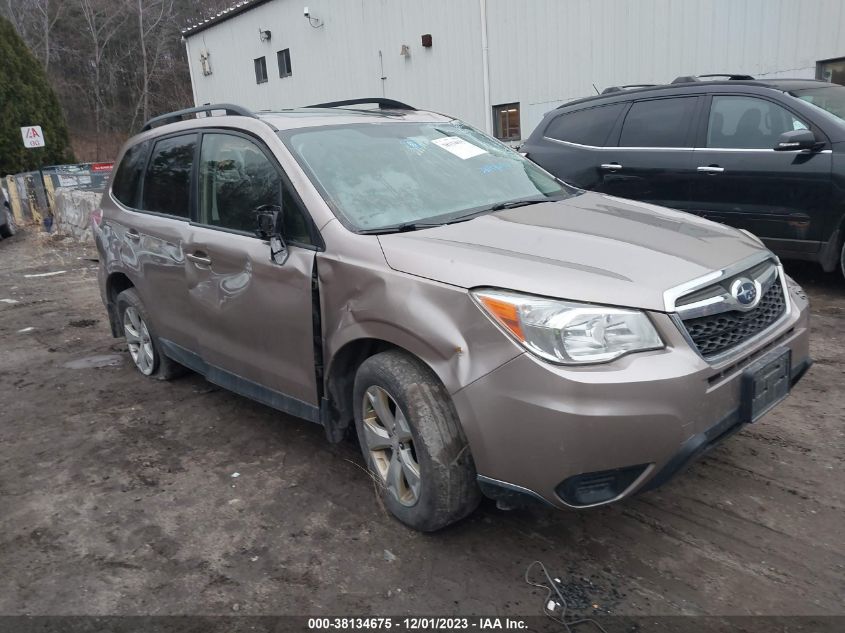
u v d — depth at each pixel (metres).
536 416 2.50
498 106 16.11
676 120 6.69
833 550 2.82
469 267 2.75
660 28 12.58
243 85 24.70
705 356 2.63
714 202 6.43
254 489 3.59
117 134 45.91
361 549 3.02
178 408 4.71
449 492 2.83
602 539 2.99
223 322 3.93
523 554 2.92
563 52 14.27
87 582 2.90
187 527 3.28
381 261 3.00
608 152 7.11
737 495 3.24
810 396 4.21
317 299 3.26
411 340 2.84
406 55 18.02
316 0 20.38
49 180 17.91
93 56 45.72
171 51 46.91
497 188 3.87
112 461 4.00
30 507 3.54
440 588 2.75
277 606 2.71
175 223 4.32
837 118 5.86
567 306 2.54
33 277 10.24
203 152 4.17
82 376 5.50
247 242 3.68
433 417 2.80
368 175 3.60
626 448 2.48
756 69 11.45
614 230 3.17
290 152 3.56
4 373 5.71
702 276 2.72
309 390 3.47
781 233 6.12
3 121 24.16
